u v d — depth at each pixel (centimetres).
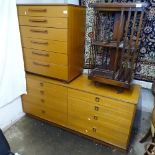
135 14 136
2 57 162
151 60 178
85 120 178
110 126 166
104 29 176
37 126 203
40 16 157
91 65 180
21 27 172
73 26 159
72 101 176
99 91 163
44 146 177
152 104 192
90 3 166
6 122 196
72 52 169
